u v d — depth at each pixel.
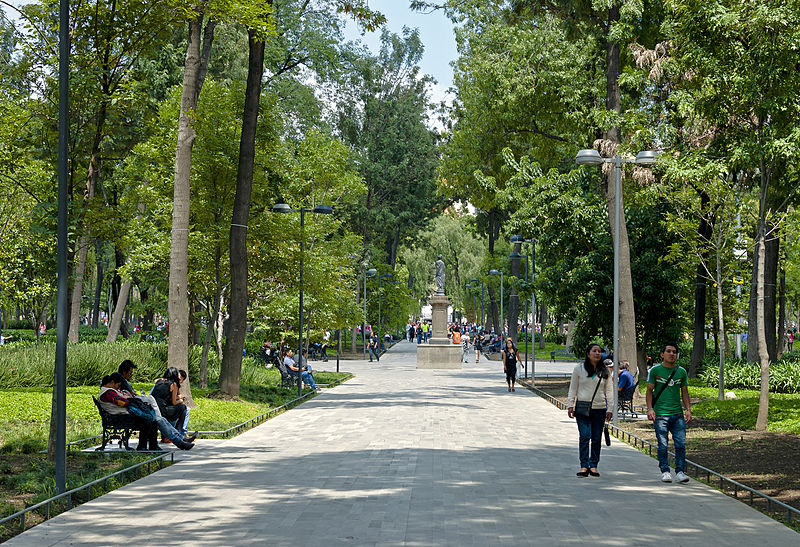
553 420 21.11
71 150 16.25
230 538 7.96
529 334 89.00
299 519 8.87
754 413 19.73
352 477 11.86
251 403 23.59
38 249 23.67
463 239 88.19
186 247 21.30
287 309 32.59
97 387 23.62
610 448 15.86
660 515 9.20
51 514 9.26
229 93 26.59
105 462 13.16
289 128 48.59
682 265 30.59
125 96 16.19
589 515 9.15
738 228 27.12
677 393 11.85
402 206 71.44
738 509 9.59
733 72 17.72
